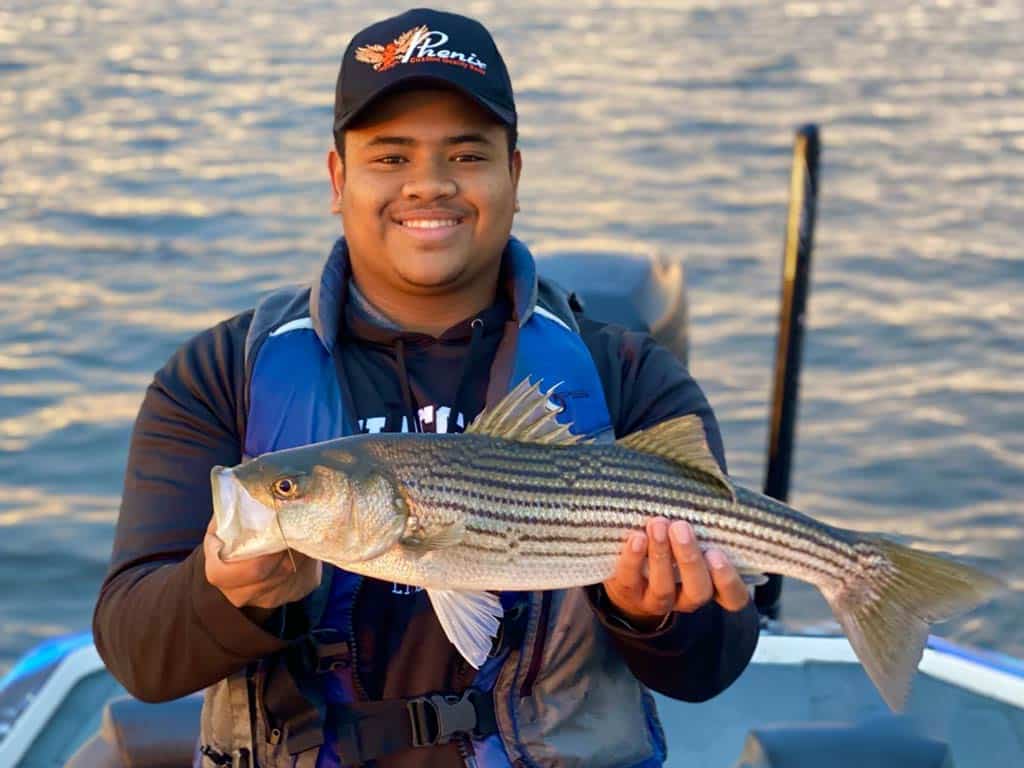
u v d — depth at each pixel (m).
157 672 1.01
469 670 1.08
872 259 5.46
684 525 1.00
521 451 1.03
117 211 6.14
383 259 1.12
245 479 0.97
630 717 1.13
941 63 9.68
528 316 1.16
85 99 8.48
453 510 1.00
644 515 1.05
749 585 1.08
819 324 4.75
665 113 8.12
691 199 6.33
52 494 3.60
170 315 4.85
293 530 0.96
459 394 1.14
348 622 1.08
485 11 11.76
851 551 1.08
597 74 9.27
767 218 6.02
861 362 4.43
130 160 7.04
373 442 1.00
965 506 3.48
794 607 2.92
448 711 1.07
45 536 3.39
